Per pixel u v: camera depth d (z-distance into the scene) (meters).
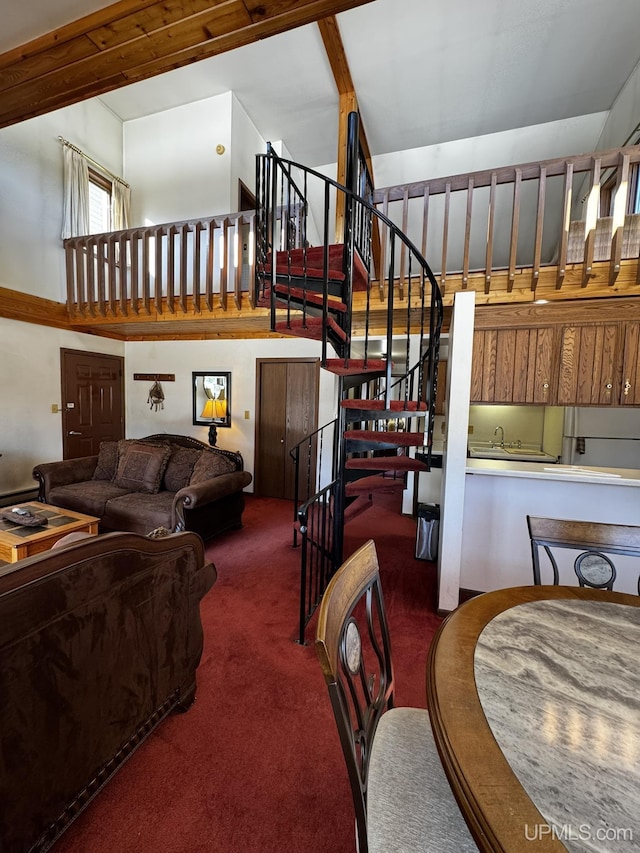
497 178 2.64
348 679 0.92
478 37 3.54
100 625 1.21
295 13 1.67
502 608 1.17
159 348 5.98
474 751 0.68
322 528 2.84
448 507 2.50
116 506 3.54
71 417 5.29
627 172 2.35
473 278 2.88
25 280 4.55
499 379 2.79
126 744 1.36
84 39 1.85
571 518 2.53
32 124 4.52
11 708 0.96
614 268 2.42
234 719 1.66
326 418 5.16
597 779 0.63
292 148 5.61
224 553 3.49
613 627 1.08
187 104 5.06
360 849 0.78
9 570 0.96
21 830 1.00
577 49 3.64
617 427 4.27
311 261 2.72
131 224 5.52
